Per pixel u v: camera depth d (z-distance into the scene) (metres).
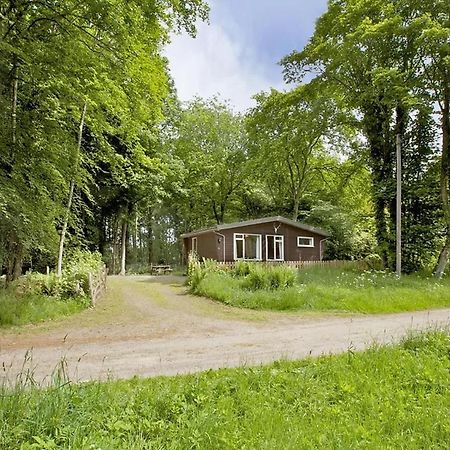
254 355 7.20
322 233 29.19
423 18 18.55
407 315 11.49
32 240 12.32
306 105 25.89
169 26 11.60
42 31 11.90
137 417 4.15
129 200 31.45
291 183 37.16
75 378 5.77
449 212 20.72
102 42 11.59
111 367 6.46
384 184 22.25
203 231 27.75
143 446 3.55
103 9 10.71
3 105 12.16
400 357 6.45
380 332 9.09
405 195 21.69
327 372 5.85
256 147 32.78
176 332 9.42
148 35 12.02
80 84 12.76
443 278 19.08
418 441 3.91
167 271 35.66
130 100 13.68
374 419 4.36
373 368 5.97
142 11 10.85
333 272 20.64
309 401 4.87
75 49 11.53
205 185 39.44
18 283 12.81
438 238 21.81
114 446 3.42
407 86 19.70
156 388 5.05
